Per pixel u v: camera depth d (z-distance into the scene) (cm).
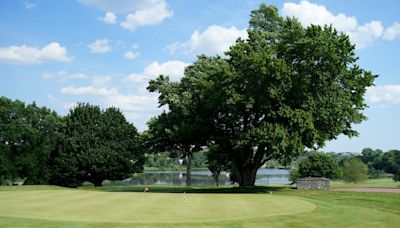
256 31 4478
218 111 4500
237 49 3916
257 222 1620
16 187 4581
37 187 4772
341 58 3862
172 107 5125
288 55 3922
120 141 6481
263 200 2372
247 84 3803
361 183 7062
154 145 5475
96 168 6153
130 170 6531
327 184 3838
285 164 4762
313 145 3900
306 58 3775
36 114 6762
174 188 5319
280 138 3544
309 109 3762
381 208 2302
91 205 2019
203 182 9456
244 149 4609
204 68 5209
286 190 3759
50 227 1425
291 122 3638
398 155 11938
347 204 2467
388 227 1644
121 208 1911
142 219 1617
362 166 7294
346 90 4066
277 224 1606
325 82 3769
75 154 6244
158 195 2614
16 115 6506
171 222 1560
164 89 5238
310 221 1700
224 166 6869
